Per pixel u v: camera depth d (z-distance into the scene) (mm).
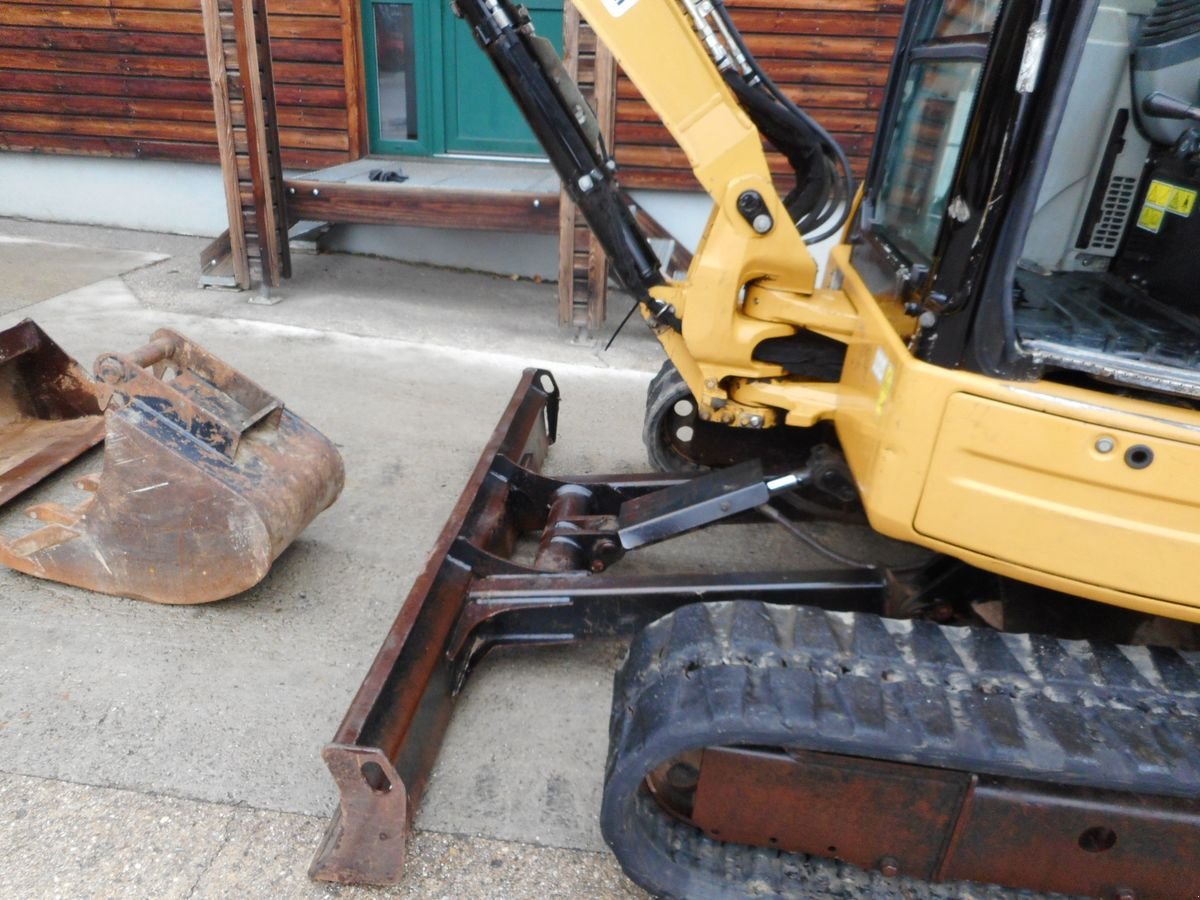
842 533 3547
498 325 5633
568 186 2838
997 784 1717
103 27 6496
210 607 2875
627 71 2521
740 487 2604
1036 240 2436
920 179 2414
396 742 1996
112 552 2748
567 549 2740
